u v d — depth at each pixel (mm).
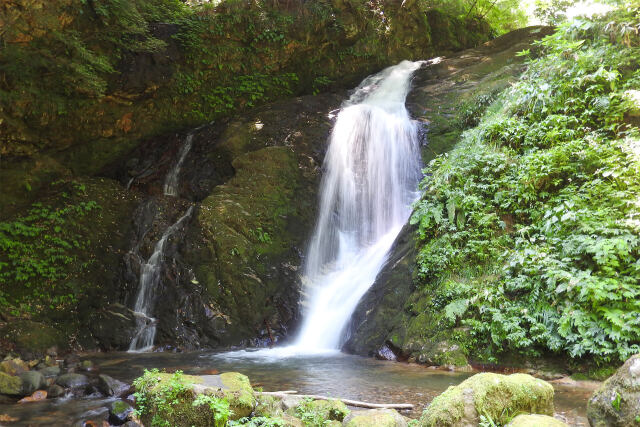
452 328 7805
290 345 10398
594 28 11406
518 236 8547
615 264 6887
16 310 10688
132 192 14148
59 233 12406
